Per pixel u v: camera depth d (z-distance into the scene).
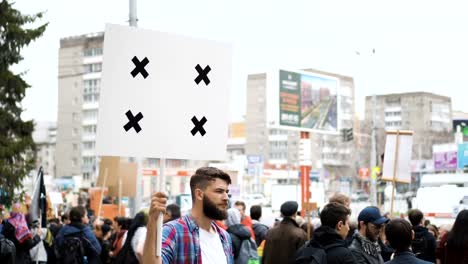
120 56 5.38
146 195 88.94
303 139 26.64
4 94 28.78
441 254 8.72
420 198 25.86
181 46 5.55
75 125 140.88
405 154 14.34
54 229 14.95
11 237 11.81
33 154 29.38
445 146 40.81
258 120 152.75
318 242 7.44
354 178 115.62
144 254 4.78
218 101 5.64
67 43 142.88
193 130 5.54
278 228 10.39
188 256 5.09
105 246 13.81
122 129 5.34
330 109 35.59
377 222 7.69
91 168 137.88
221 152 5.63
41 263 12.52
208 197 5.17
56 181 101.12
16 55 29.12
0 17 28.88
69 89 142.50
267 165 118.06
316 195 36.62
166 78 5.48
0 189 27.69
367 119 143.75
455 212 23.94
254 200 70.19
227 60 5.70
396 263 6.57
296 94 34.06
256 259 10.20
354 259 7.29
